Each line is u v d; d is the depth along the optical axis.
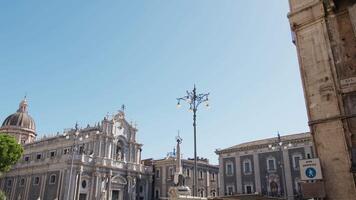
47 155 59.72
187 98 24.73
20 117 75.31
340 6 9.92
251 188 51.12
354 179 8.12
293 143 49.03
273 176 49.44
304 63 10.23
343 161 8.48
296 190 46.38
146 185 62.41
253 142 56.06
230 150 55.12
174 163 62.53
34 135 76.06
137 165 61.19
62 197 48.28
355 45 9.33
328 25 10.05
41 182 53.09
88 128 59.56
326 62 9.73
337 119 8.97
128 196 57.22
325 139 9.02
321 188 8.44
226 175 54.53
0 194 48.09
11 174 59.16
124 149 60.56
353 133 8.62
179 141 29.91
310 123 9.46
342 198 8.17
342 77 9.30
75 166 50.66
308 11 10.61
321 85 9.62
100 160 54.12
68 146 57.19
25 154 63.56
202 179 65.38
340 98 9.12
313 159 8.86
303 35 10.55
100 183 52.94
